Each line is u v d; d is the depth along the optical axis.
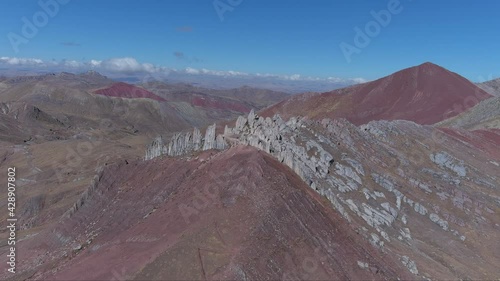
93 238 63.38
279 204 51.09
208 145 72.75
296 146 68.44
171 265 42.25
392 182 74.75
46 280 48.34
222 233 46.28
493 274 58.34
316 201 56.66
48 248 68.62
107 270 44.91
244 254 43.22
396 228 62.84
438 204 73.94
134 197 68.62
